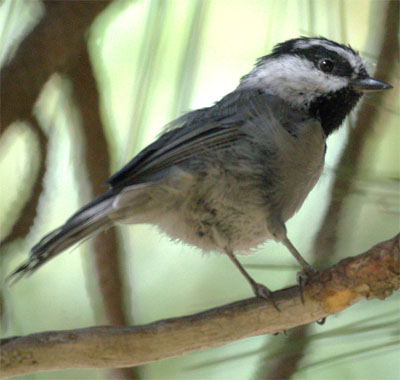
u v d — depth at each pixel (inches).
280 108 299.6
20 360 218.1
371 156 265.4
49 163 311.9
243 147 279.9
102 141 320.5
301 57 314.5
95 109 316.2
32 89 282.0
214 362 233.1
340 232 262.7
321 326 266.4
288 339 239.1
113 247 316.8
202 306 301.1
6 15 275.7
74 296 327.3
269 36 299.6
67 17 277.9
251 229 285.6
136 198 268.4
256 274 313.4
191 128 280.2
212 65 356.2
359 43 340.2
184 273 323.3
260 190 280.4
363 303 228.8
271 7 305.4
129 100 338.3
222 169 277.7
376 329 211.3
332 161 314.2
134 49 339.9
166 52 287.4
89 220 251.4
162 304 319.6
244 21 354.6
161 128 306.7
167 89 300.7
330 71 310.5
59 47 280.1
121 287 317.7
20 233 306.3
